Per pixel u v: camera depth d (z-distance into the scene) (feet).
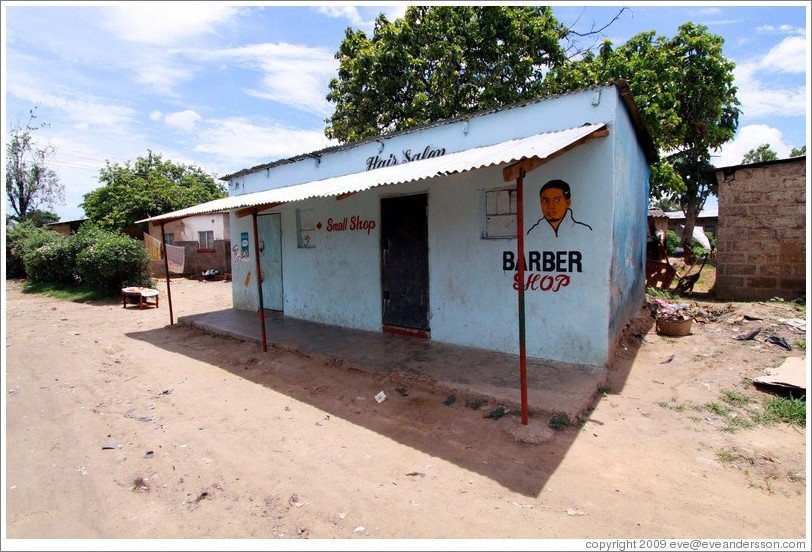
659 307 32.73
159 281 63.52
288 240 32.58
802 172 34.94
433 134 24.08
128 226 84.17
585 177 18.71
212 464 13.21
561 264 19.54
